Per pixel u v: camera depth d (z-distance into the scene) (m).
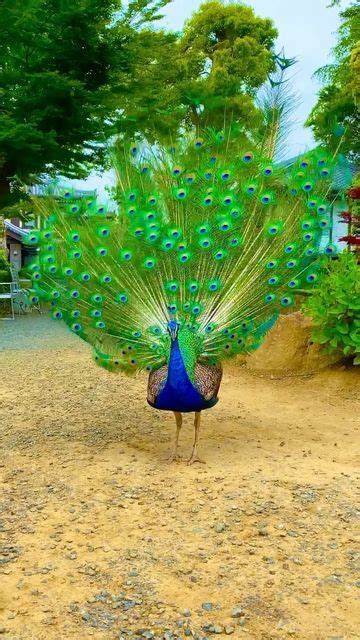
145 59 18.09
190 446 5.86
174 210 5.75
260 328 5.99
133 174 6.00
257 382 8.68
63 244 5.64
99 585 3.47
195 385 5.13
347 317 8.16
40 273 5.59
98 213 5.77
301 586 3.46
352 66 14.77
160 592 3.40
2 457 5.55
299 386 8.41
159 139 6.12
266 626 3.11
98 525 4.20
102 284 5.45
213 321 5.56
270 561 3.72
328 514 4.33
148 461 5.41
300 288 6.16
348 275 8.42
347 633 3.06
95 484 4.89
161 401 5.18
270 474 5.05
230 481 4.90
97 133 16.69
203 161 6.02
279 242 5.75
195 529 4.13
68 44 16.00
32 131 14.97
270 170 5.95
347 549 3.87
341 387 8.21
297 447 5.86
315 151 6.16
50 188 5.86
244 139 6.43
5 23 14.57
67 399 7.68
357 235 10.05
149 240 5.37
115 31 16.64
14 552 3.84
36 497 4.66
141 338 5.48
